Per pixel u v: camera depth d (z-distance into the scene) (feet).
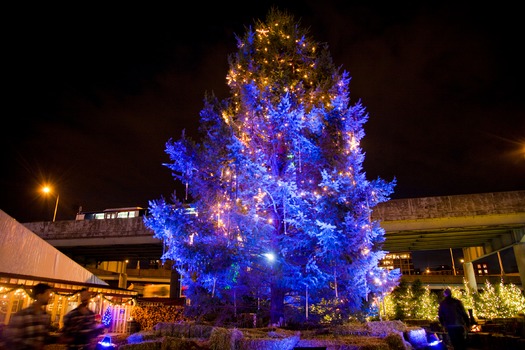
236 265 36.09
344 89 43.91
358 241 34.06
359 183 37.70
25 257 49.60
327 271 35.27
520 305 99.30
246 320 38.58
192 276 39.50
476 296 111.14
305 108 44.55
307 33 48.78
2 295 42.42
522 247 104.47
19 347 19.02
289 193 36.35
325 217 33.55
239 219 37.09
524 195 94.32
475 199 96.17
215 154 40.86
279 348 24.99
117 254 142.10
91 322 24.97
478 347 48.65
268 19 48.24
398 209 98.43
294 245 35.29
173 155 39.96
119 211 225.76
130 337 33.94
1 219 46.42
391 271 37.73
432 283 236.22
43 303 20.51
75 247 126.31
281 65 46.42
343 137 38.58
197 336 31.99
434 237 115.75
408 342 31.27
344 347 26.16
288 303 39.22
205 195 40.34
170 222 35.94
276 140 40.73
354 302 36.14
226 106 45.34
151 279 241.14
